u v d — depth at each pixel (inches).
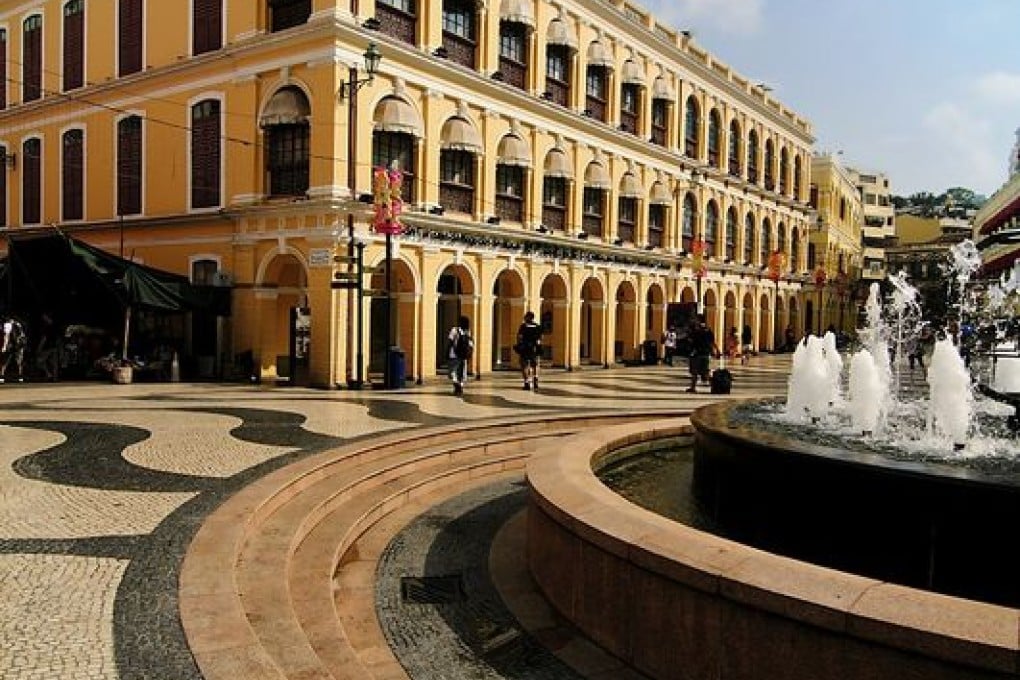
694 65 1483.8
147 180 1004.6
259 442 442.6
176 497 309.3
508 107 1024.9
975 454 266.5
